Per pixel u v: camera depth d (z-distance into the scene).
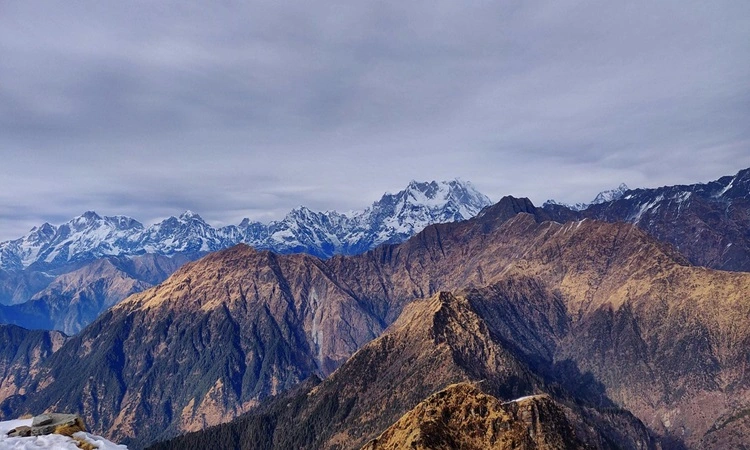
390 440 104.31
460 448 99.19
